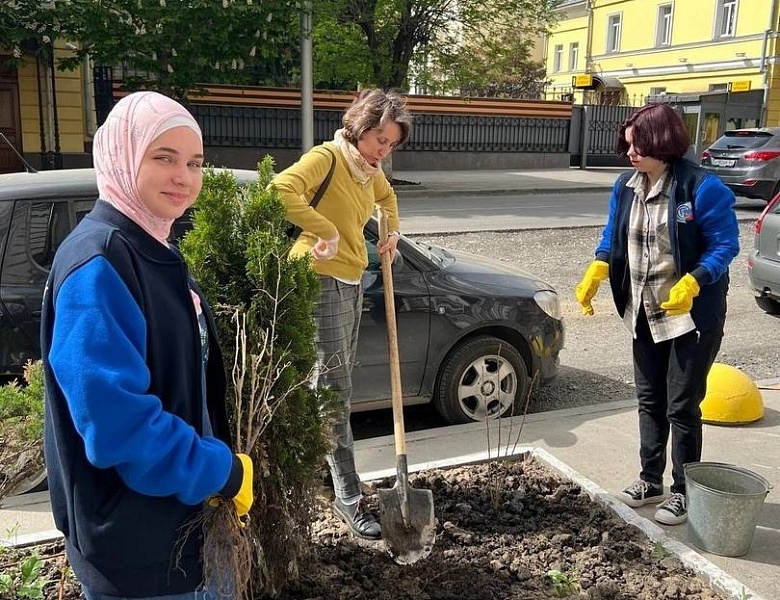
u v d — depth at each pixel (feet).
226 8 44.19
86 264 4.93
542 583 9.61
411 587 9.34
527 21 64.23
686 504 11.21
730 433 15.44
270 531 8.44
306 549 8.96
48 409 5.32
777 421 16.16
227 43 46.01
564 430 15.39
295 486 8.48
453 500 11.72
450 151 80.53
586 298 12.16
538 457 13.33
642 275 11.14
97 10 43.70
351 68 58.59
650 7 112.78
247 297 8.14
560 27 138.21
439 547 10.37
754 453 14.43
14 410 9.27
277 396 8.00
